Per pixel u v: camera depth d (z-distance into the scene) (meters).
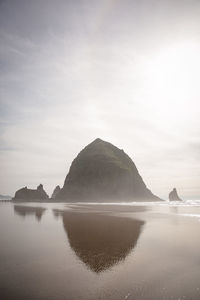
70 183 156.88
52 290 9.79
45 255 14.73
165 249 16.55
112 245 17.59
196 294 9.55
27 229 24.83
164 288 10.07
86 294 9.48
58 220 32.97
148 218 36.03
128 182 153.25
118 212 48.41
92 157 164.38
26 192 151.00
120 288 10.06
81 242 18.58
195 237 20.69
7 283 10.46
